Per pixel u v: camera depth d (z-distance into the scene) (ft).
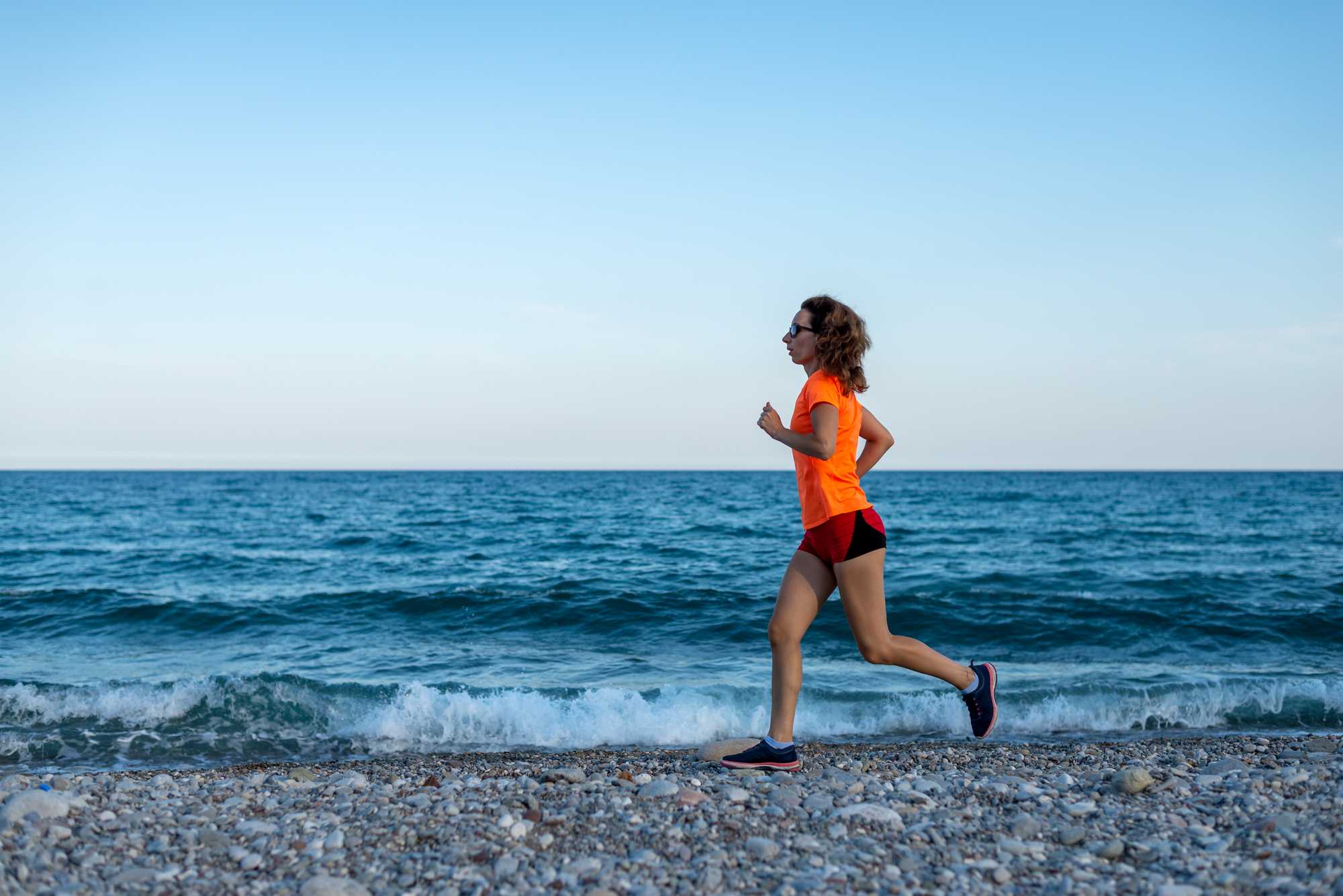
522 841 10.72
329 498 174.09
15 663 30.89
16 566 61.72
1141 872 9.66
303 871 9.93
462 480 350.84
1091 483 304.91
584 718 23.13
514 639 35.65
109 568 60.44
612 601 42.11
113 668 29.94
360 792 13.67
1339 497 180.04
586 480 353.51
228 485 268.00
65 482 315.17
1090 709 24.11
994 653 32.89
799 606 13.32
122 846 10.71
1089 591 46.52
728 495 187.83
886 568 58.18
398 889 9.39
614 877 9.55
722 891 9.21
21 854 10.06
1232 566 59.00
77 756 20.61
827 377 12.75
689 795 12.23
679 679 28.32
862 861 9.96
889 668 29.01
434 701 24.02
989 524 100.83
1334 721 23.32
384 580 53.21
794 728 22.74
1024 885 9.38
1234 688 25.40
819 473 12.76
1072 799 12.57
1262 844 10.11
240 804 12.85
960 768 15.79
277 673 26.63
